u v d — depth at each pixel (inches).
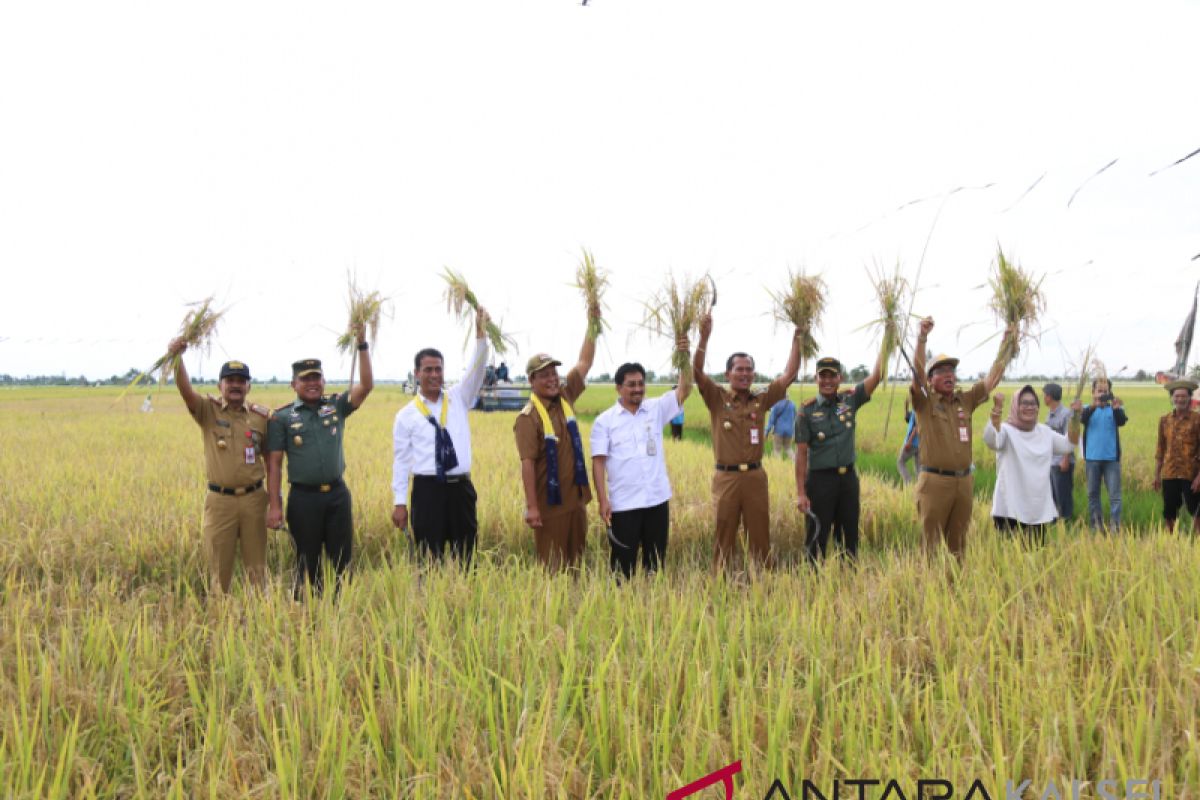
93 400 2356.1
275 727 127.8
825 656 157.6
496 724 137.0
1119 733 124.6
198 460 560.7
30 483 434.6
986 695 140.9
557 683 148.2
